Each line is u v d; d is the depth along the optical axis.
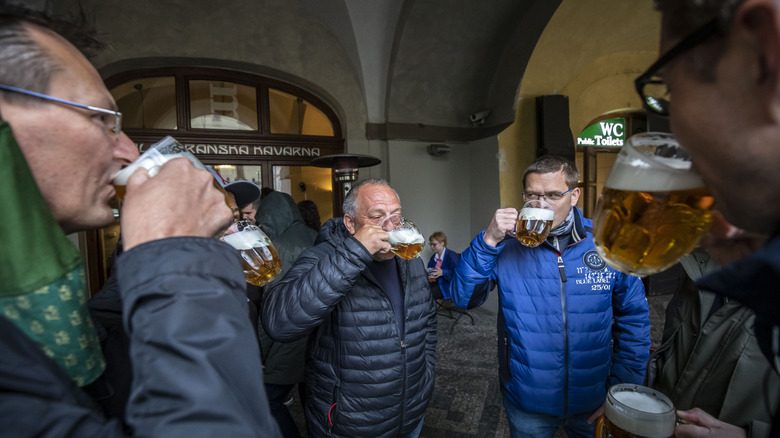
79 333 0.42
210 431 0.34
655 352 1.19
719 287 0.41
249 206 2.63
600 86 5.25
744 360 0.84
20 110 0.39
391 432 1.34
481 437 2.32
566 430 1.55
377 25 4.79
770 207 0.34
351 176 4.23
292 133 5.32
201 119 4.78
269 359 1.95
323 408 1.36
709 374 0.93
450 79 5.18
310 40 4.98
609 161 5.95
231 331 0.41
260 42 4.70
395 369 1.32
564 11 4.16
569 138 4.76
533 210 1.23
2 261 0.36
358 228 1.37
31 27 0.41
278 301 1.20
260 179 5.07
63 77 0.42
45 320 0.38
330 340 1.35
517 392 1.48
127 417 0.36
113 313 0.64
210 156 4.76
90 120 0.45
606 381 1.49
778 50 0.27
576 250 1.42
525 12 4.42
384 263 1.43
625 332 1.47
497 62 4.96
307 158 5.28
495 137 4.98
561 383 1.41
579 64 4.93
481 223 5.41
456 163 5.64
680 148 0.45
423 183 5.48
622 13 4.46
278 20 4.77
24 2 0.42
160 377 0.36
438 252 4.26
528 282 1.46
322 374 1.37
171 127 4.60
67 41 0.45
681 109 0.35
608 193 0.53
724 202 0.38
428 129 5.34
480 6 4.39
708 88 0.32
